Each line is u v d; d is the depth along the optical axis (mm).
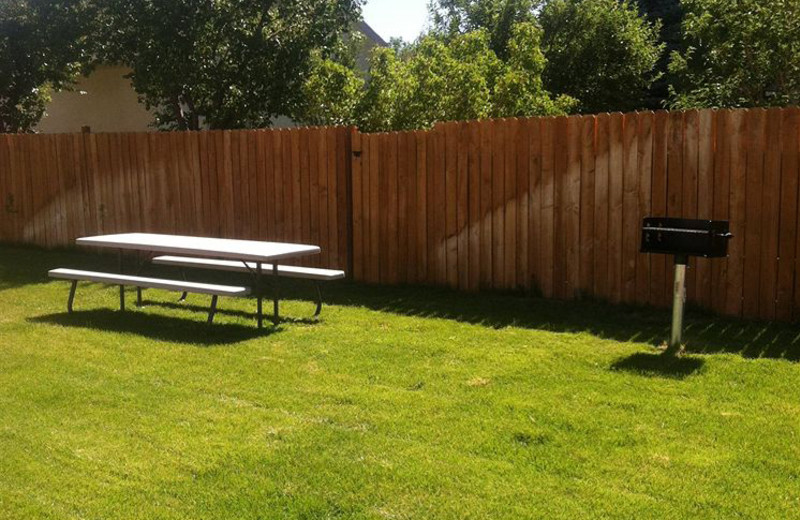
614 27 20359
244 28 14594
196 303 8891
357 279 10000
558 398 5426
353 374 6070
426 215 9336
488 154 8781
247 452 4570
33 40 15891
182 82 14164
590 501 3922
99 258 12320
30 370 6230
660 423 4922
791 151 7016
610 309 7961
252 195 10891
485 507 3885
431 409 5246
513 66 14711
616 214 7980
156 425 5012
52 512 3906
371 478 4223
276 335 7312
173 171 11633
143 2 14047
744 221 7277
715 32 12328
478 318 7883
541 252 8508
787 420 4938
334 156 10062
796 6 11367
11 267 11484
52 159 12945
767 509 3811
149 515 3867
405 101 13016
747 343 6695
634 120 7797
